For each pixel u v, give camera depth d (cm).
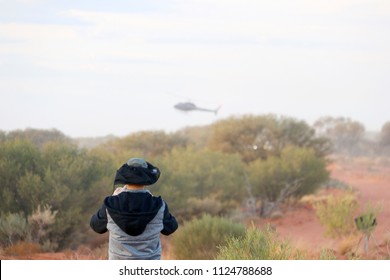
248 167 4516
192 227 1984
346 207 2459
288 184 4153
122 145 6122
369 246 2142
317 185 4425
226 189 3934
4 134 4803
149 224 769
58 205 2611
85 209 2739
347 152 12850
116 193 783
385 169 9069
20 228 2375
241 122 5650
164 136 6272
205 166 4050
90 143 9081
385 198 4934
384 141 12950
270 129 5606
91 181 2855
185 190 3553
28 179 2619
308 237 2886
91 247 2589
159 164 3512
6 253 2188
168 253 2098
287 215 3944
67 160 2833
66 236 2561
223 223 1984
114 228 763
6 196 2622
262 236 1293
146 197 773
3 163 2675
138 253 765
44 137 5997
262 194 4262
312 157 4419
